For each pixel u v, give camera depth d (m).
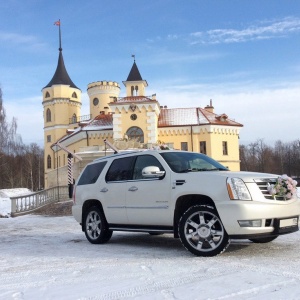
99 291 4.60
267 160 97.50
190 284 4.75
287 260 6.00
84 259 6.75
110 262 6.37
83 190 9.07
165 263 6.07
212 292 4.37
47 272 5.79
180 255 6.77
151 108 44.34
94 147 30.48
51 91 62.50
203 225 6.49
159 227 7.30
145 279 5.09
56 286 4.93
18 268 6.16
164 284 4.80
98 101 61.81
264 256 6.38
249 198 6.21
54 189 22.48
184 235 6.62
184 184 6.86
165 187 7.17
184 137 47.16
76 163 27.72
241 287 4.52
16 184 74.31
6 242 9.43
